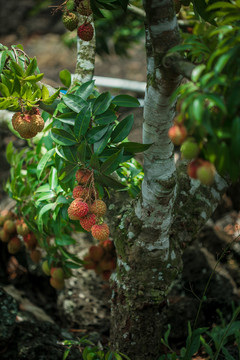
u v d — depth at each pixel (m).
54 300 2.25
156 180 1.53
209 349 1.68
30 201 1.81
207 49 1.29
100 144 1.54
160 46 1.37
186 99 1.19
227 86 1.21
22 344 1.82
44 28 5.60
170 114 1.47
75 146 1.55
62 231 1.89
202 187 1.79
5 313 1.85
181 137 1.23
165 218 1.58
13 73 1.54
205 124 1.18
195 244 2.19
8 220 1.94
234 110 1.17
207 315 2.03
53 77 4.62
